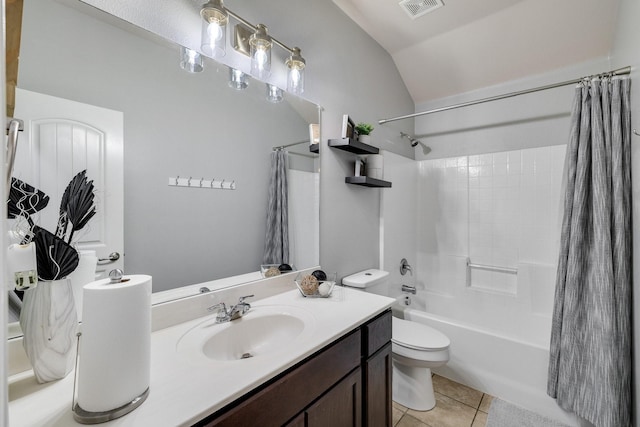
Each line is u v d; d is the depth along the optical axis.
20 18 0.74
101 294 0.61
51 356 0.72
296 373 0.87
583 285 1.62
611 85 1.65
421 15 2.05
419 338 1.70
